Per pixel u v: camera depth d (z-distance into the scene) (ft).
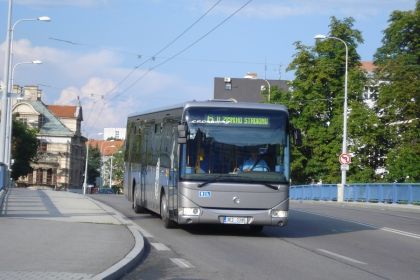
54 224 53.83
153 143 66.95
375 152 181.47
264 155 52.70
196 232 57.47
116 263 35.24
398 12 188.85
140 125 76.13
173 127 57.16
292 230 62.90
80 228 51.75
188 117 52.80
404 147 162.09
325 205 119.85
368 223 73.15
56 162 307.17
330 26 192.03
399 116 171.01
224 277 34.65
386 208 110.93
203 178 52.01
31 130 268.82
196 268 37.50
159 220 68.28
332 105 190.90
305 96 192.13
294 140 53.21
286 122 53.16
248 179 52.13
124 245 42.88
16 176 262.26
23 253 37.37
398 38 187.62
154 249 45.60
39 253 37.63
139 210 75.72
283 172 52.70
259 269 37.65
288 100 195.52
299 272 36.88
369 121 173.47
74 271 32.07
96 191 303.68
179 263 39.32
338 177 181.27
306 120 191.42
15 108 303.48
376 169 182.80
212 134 52.60
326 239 55.21
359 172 177.58
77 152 332.19
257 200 52.19
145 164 70.74
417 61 184.24
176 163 54.03
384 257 44.47
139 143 75.92
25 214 62.85
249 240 52.80
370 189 127.95
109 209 74.38
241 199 52.08
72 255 37.45
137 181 75.46
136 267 37.50
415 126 166.09
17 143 258.78
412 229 66.80
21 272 31.22
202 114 52.80
